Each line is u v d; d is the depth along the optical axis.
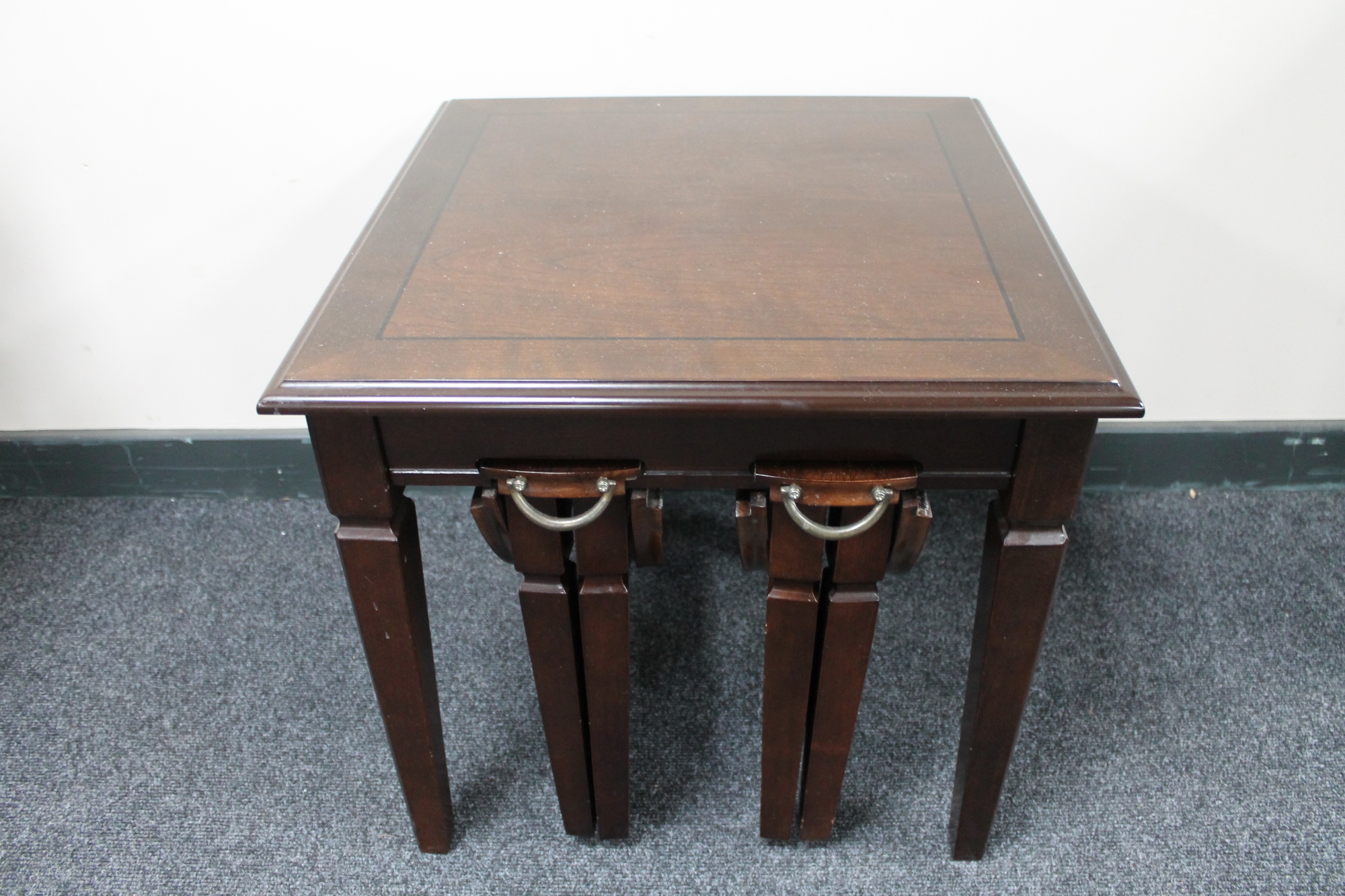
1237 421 1.51
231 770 1.17
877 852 1.08
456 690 1.26
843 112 1.19
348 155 1.32
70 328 1.44
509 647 1.32
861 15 1.22
